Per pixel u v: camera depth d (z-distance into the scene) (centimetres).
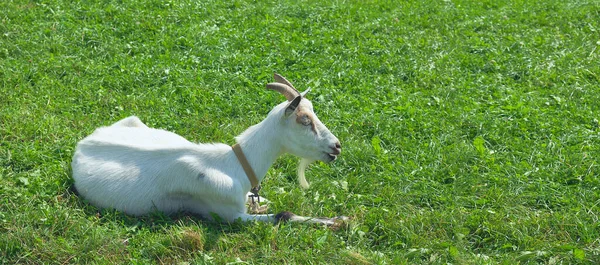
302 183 894
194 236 768
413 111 1145
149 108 1134
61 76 1223
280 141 830
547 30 1619
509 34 1562
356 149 1016
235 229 818
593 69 1377
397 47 1444
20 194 831
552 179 960
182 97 1170
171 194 832
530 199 912
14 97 1120
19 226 776
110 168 845
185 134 1052
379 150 1017
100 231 775
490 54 1429
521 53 1446
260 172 835
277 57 1346
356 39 1491
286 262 755
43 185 861
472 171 973
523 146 1055
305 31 1522
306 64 1320
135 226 794
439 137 1082
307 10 1633
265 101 1173
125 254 755
